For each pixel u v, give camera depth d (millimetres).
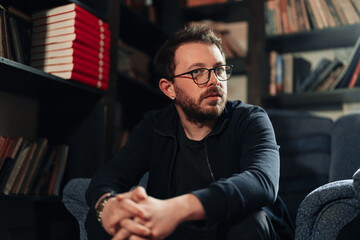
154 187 1280
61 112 2006
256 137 1132
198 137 1249
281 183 1786
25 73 1522
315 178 1759
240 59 2629
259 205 935
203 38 1203
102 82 1896
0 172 1540
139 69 2527
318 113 2656
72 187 1313
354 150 1549
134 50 2473
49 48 1719
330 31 2383
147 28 2590
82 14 1728
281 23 2576
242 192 898
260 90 2547
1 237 1855
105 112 1911
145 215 872
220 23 2855
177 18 2875
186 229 1048
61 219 1978
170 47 1253
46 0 1714
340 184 1005
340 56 2605
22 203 1995
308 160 1800
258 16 2621
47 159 1795
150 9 2666
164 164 1276
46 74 1572
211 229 999
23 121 1980
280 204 1191
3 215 1881
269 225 961
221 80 1169
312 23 2479
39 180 1724
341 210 1005
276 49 2754
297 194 1750
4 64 1390
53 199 1743
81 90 1851
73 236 1971
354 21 2338
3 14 1545
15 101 1943
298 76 2512
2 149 1569
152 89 2482
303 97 2426
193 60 1165
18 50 1633
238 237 899
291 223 1231
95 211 1040
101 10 1980
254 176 958
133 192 923
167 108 1385
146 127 1362
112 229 940
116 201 949
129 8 2232
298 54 2771
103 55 1903
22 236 1941
